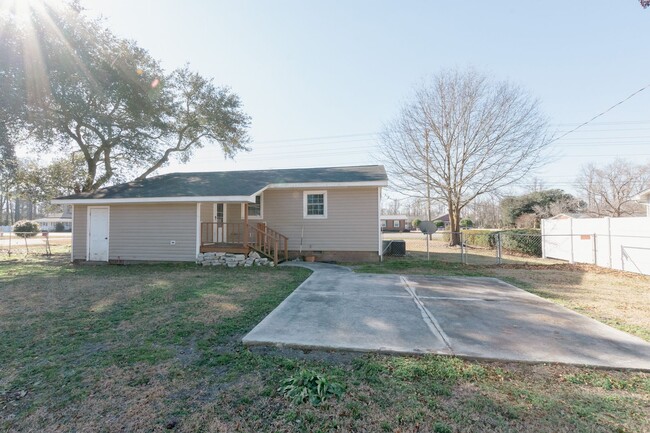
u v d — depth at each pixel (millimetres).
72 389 2549
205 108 17281
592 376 2709
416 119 18984
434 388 2510
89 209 11477
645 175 25016
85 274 8680
